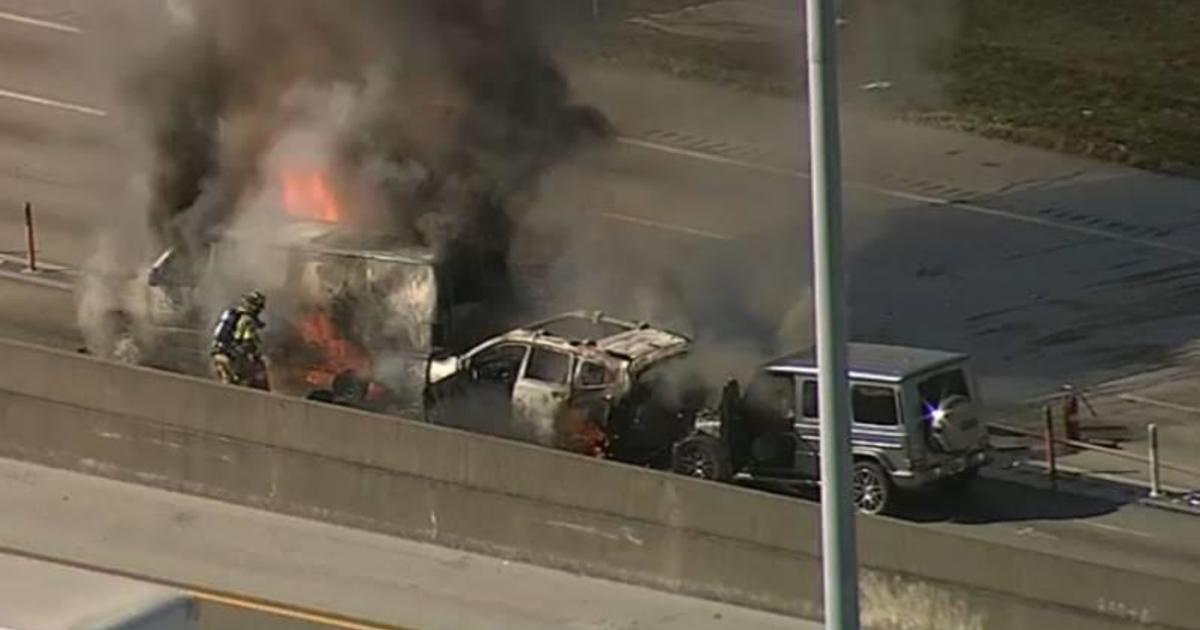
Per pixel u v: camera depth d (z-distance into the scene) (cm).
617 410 11031
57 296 13975
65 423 11288
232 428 10894
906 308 14362
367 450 10600
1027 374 13125
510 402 11288
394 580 10031
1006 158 17575
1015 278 14925
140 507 10819
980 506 11094
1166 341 13650
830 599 5797
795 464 10806
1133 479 11512
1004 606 9231
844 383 5753
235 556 10256
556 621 9625
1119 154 17675
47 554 10225
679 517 9944
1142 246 15588
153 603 5288
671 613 9719
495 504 10344
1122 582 8975
